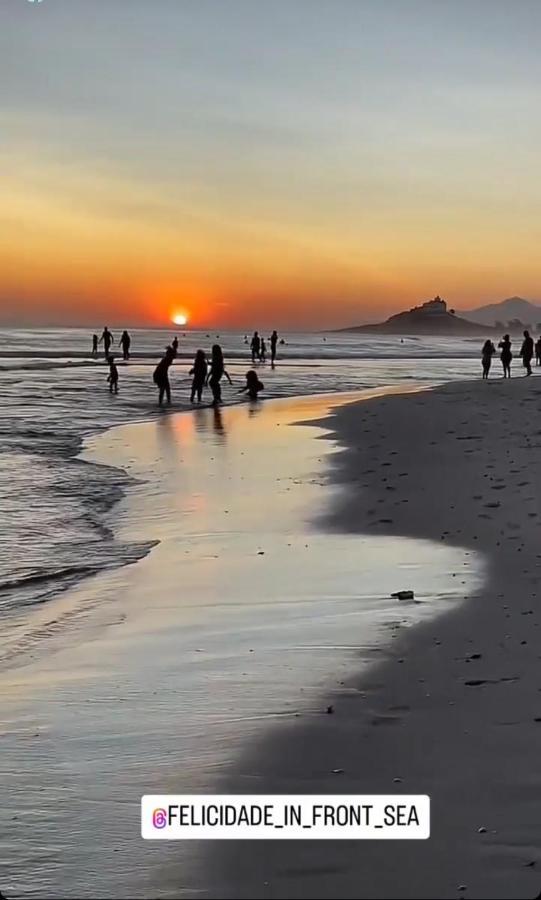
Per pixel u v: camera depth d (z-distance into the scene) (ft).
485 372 148.05
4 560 36.96
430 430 74.59
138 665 24.12
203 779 16.88
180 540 40.45
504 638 24.85
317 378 171.63
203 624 27.81
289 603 29.81
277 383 155.33
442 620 26.99
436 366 235.81
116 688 22.33
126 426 88.63
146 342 479.82
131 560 36.96
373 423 83.10
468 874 13.56
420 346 532.32
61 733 19.49
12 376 162.50
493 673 22.07
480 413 85.25
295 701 20.84
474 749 17.67
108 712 20.67
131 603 30.60
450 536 38.70
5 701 21.63
